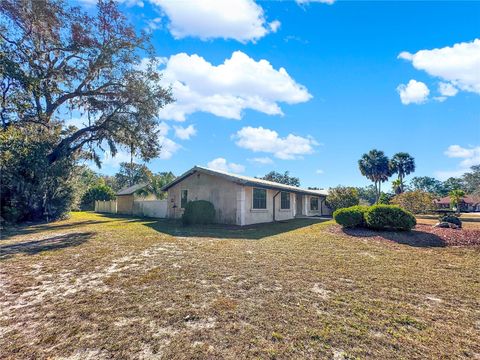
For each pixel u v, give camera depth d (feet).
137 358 8.25
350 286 14.49
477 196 143.84
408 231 29.37
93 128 62.69
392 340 9.19
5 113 49.16
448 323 10.48
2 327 10.19
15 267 18.15
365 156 141.49
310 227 40.14
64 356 8.39
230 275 16.28
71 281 15.26
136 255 21.48
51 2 50.39
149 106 61.62
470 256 20.92
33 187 52.29
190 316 10.93
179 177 55.88
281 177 168.25
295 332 9.66
